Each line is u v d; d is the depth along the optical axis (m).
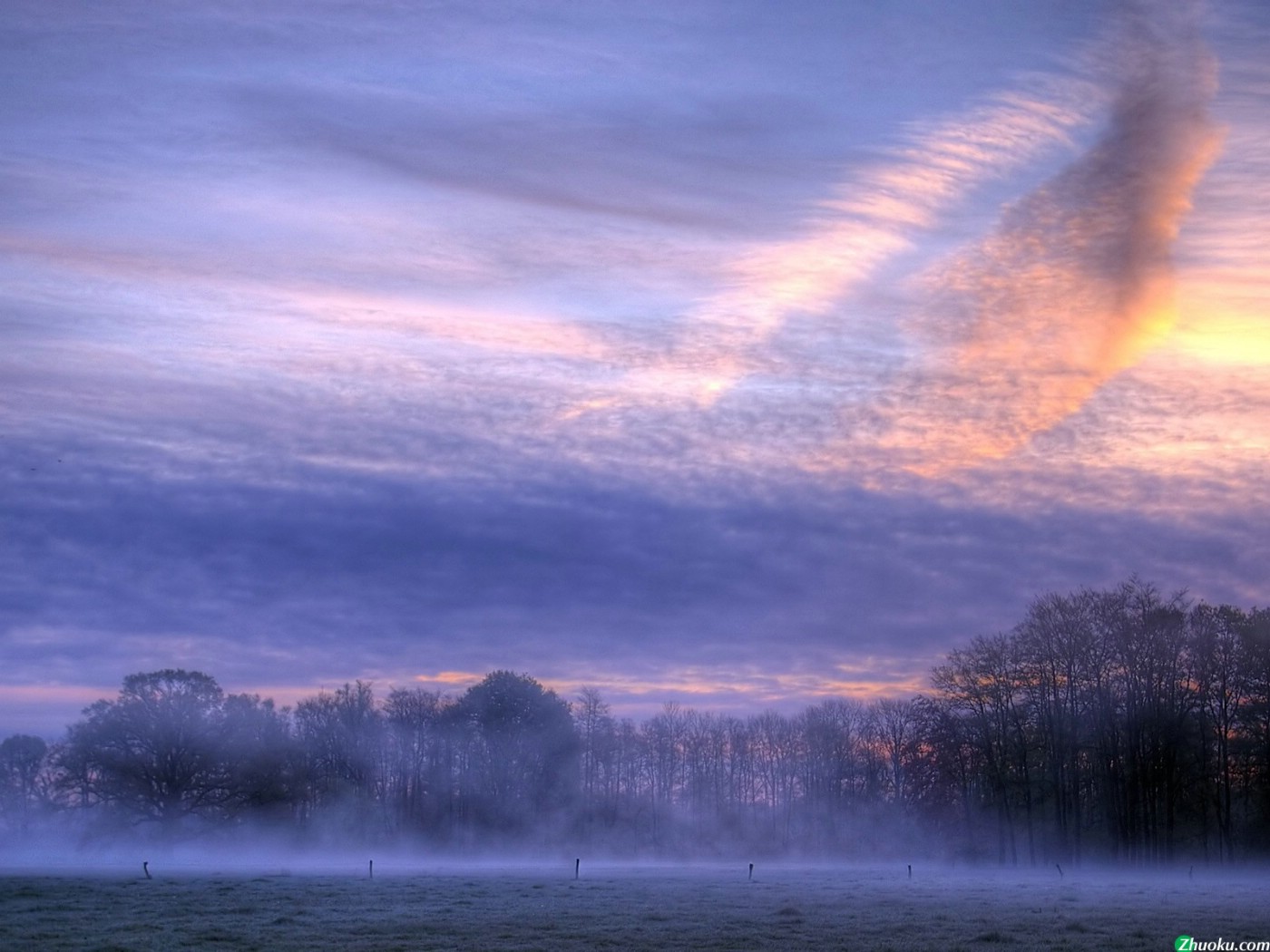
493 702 131.50
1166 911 46.56
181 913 46.53
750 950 35.09
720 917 44.53
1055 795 103.75
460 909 47.81
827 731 135.12
